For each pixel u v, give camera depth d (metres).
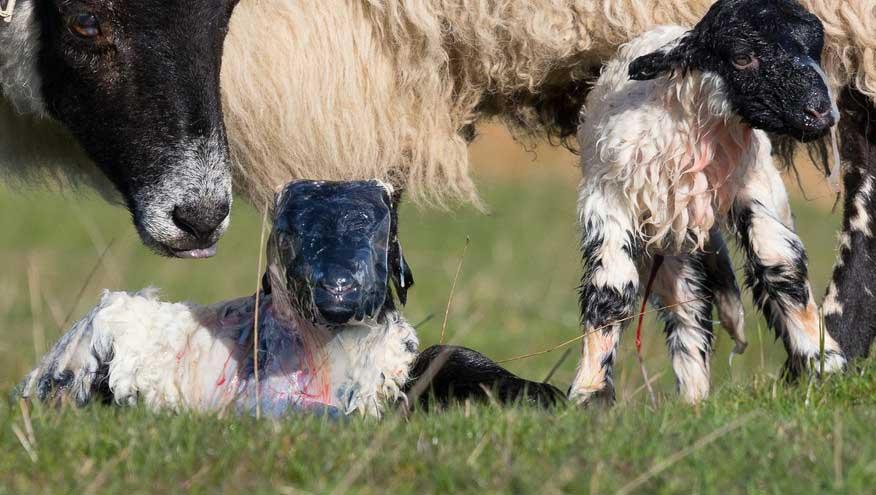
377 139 12.07
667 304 10.90
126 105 10.06
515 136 13.32
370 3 11.80
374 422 8.19
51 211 42.06
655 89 9.73
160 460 7.11
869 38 11.37
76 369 9.21
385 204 8.64
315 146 11.80
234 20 11.36
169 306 9.42
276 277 8.90
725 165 9.73
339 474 6.96
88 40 9.95
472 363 9.78
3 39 10.41
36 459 7.16
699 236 9.98
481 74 12.21
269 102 11.53
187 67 10.02
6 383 12.68
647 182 9.67
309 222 8.34
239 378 9.16
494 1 11.71
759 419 8.11
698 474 6.89
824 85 8.95
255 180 12.03
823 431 7.80
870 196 11.88
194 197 10.02
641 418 8.11
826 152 12.51
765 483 6.82
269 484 6.84
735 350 11.20
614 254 9.74
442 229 39.81
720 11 9.19
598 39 11.73
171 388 9.09
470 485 6.80
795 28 9.04
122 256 30.94
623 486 6.71
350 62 11.75
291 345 9.12
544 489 6.59
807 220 37.59
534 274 31.53
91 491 6.68
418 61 11.97
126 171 10.26
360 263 8.17
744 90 9.09
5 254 33.50
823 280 23.91
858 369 10.63
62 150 12.06
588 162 10.16
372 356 9.08
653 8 11.48
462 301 25.75
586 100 11.24
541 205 45.19
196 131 10.05
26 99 10.87
